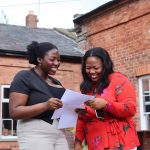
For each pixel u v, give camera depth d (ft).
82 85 12.30
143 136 22.93
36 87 11.74
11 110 11.50
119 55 38.34
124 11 37.73
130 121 11.87
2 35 49.60
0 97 43.50
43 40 51.13
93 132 11.86
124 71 37.58
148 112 35.04
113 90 11.72
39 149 11.41
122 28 38.06
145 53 35.19
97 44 41.78
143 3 35.60
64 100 11.23
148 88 35.04
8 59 44.37
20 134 11.67
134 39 36.55
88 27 43.32
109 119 11.68
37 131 11.49
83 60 12.15
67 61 47.29
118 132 11.58
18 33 51.78
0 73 43.91
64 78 47.03
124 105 11.34
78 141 12.62
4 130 43.32
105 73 11.84
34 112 11.21
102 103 11.19
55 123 11.71
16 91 11.53
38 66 12.26
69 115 11.65
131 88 11.78
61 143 11.93
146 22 35.27
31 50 12.25
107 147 11.49
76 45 50.39
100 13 40.63
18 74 11.87
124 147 11.45
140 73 35.53
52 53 12.00
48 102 11.09
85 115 11.91
